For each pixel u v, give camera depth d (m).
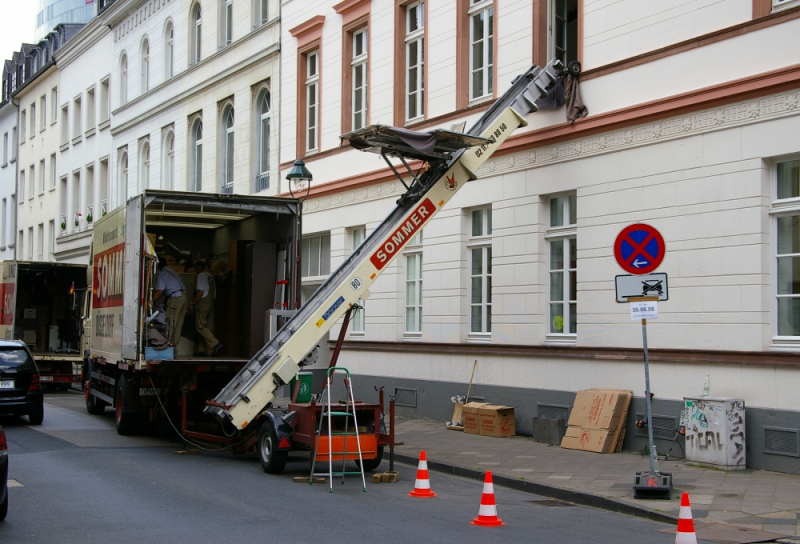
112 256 16.12
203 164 28.39
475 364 16.64
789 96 11.70
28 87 49.28
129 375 15.26
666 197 13.24
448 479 11.83
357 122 21.22
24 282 28.14
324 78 22.14
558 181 15.09
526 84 14.84
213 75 27.62
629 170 13.84
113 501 9.54
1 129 55.38
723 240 12.43
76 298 27.38
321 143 22.23
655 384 13.21
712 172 12.62
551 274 15.45
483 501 8.70
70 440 14.90
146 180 33.72
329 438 10.66
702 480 10.99
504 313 16.06
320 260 22.33
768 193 12.09
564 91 14.94
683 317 12.90
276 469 11.59
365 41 20.98
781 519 8.95
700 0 12.95
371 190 20.16
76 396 25.53
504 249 16.16
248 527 8.29
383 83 19.89
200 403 14.43
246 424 11.65
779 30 11.85
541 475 11.48
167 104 30.94
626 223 13.84
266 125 25.33
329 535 8.00
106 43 37.81
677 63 13.20
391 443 11.32
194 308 16.22
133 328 14.07
